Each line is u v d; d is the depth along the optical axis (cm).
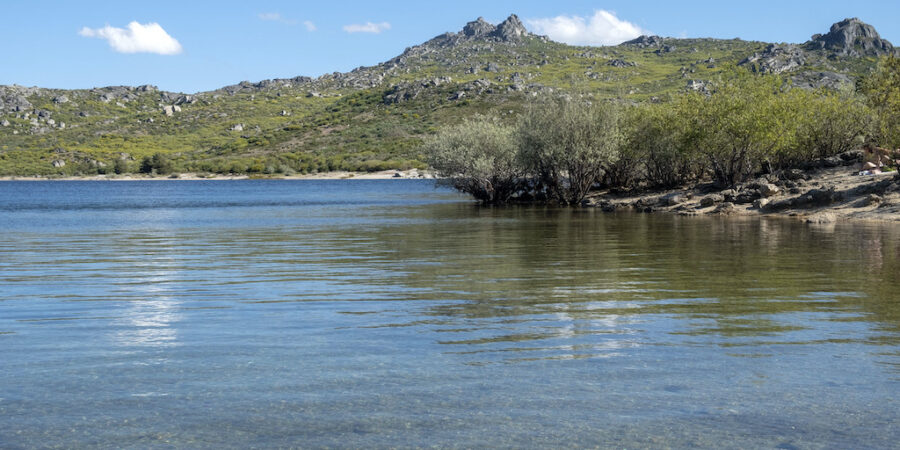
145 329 1157
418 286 1623
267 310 1327
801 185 4538
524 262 2095
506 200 6681
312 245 2761
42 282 1766
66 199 8644
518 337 1071
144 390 812
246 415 727
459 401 766
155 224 4266
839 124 5212
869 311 1260
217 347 1021
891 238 2678
